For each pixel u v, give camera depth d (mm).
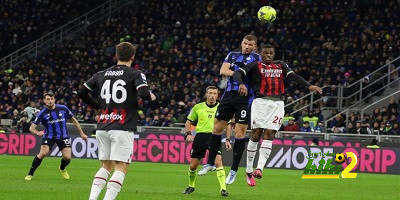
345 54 82312
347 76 78812
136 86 21547
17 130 77312
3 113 85812
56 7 107375
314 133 65375
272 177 49844
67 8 107562
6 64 102188
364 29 85375
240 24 91812
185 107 77875
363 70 80438
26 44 104875
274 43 85375
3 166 52844
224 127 32406
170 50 91250
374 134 66375
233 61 32281
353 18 88062
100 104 22297
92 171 49688
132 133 21875
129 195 30453
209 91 33312
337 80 78938
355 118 68312
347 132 69000
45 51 103250
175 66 89312
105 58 94375
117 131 21578
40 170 49188
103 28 100625
